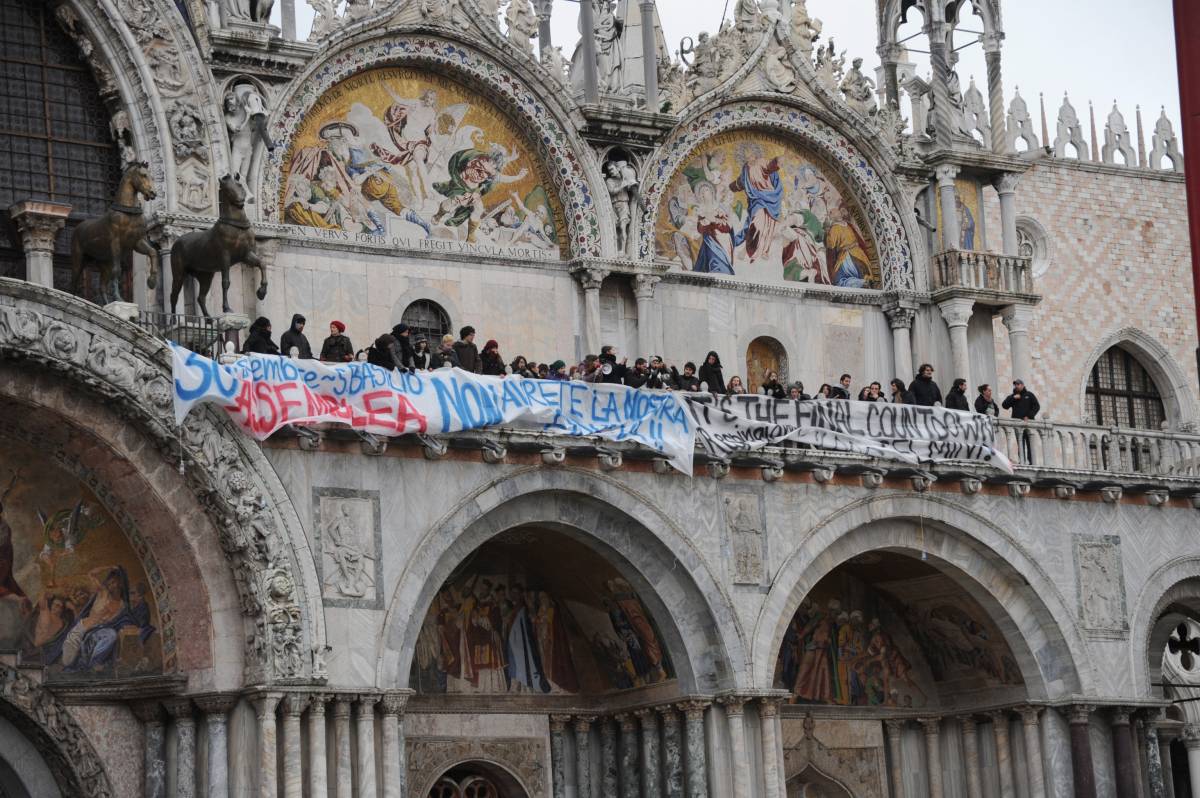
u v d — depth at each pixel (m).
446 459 44.72
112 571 43.09
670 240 52.62
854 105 54.84
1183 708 64.44
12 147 45.09
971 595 52.44
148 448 41.47
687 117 52.25
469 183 50.00
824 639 53.91
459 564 46.75
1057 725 52.47
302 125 47.94
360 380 43.28
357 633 43.03
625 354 51.50
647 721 49.16
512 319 50.09
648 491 47.28
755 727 48.00
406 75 49.41
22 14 45.59
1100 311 63.47
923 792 54.72
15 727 42.50
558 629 50.50
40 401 40.34
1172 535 54.53
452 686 48.84
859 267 55.31
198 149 45.75
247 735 42.06
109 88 45.69
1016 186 59.47
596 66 51.47
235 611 42.38
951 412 51.16
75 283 42.75
